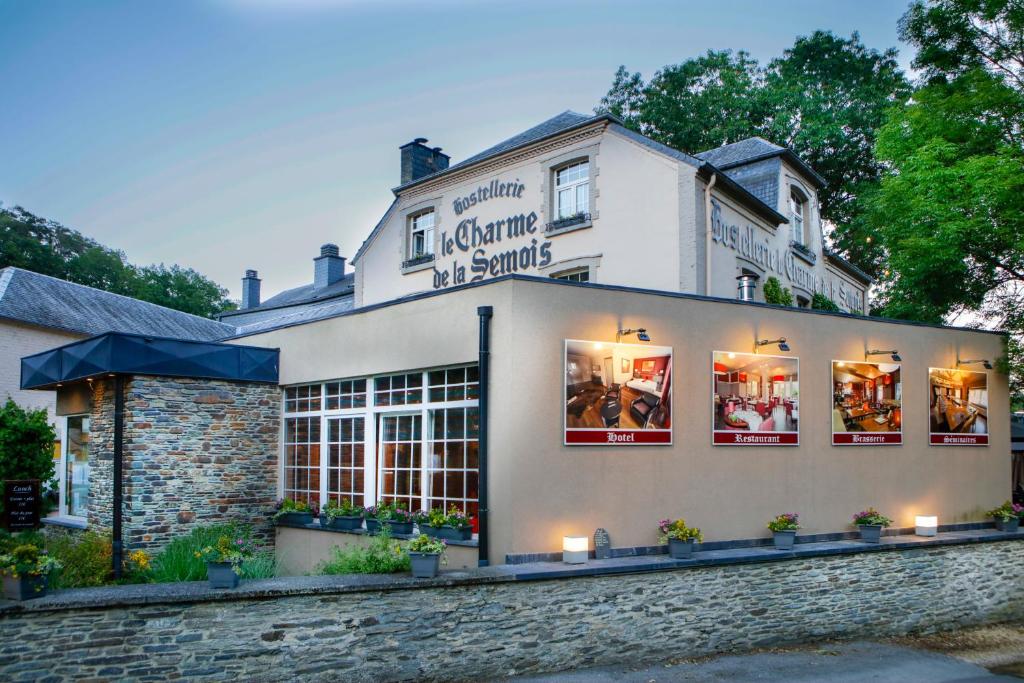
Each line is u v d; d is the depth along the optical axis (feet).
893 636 38.88
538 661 29.76
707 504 35.96
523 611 29.66
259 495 45.37
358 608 27.20
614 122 52.26
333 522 40.11
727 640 33.96
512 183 57.62
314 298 91.04
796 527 36.50
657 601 32.30
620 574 31.48
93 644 24.21
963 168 47.44
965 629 41.42
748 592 34.68
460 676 28.48
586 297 33.94
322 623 26.71
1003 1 49.21
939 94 52.24
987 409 46.93
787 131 97.76
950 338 45.70
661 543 34.09
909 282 52.47
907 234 51.75
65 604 23.90
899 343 43.50
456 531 33.78
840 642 36.96
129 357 40.63
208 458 43.52
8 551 25.18
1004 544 43.65
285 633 26.23
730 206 52.90
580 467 32.99
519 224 56.75
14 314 70.44
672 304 36.04
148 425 41.55
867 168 98.43
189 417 43.01
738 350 37.81
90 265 133.69
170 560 37.32
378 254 68.13
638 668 31.04
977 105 49.83
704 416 36.35
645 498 34.35
